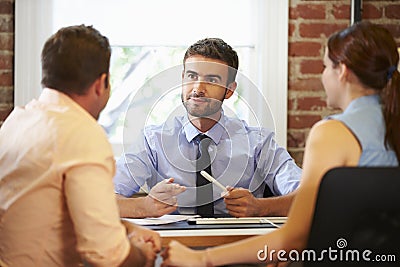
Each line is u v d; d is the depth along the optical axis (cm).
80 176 161
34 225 169
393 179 148
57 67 173
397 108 168
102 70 177
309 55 314
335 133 163
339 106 176
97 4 309
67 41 174
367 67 167
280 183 239
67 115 168
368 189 148
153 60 313
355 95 171
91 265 164
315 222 151
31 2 302
